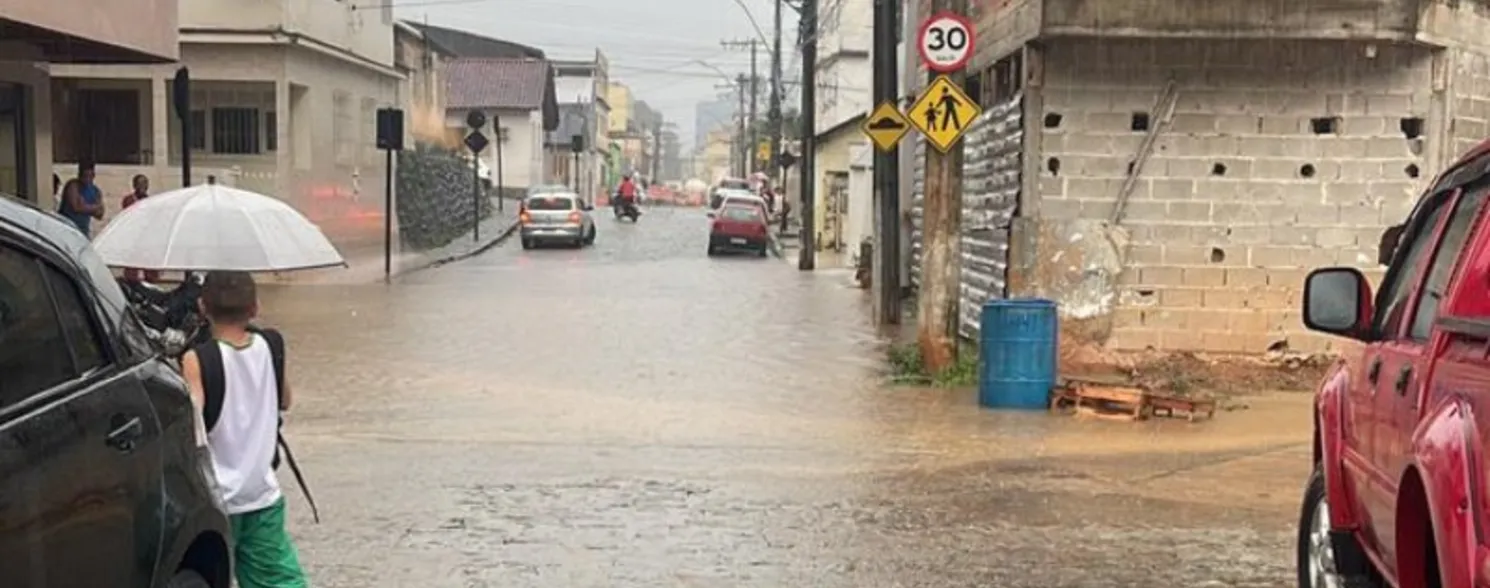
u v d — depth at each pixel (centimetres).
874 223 2031
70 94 2780
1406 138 1463
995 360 1253
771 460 1013
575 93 10350
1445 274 477
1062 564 743
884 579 714
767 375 1472
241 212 593
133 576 423
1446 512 378
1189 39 1424
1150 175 1472
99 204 2073
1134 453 1041
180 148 2841
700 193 11719
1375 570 546
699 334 1859
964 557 755
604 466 988
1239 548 776
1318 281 565
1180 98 1462
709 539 790
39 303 404
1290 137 1466
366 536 790
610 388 1370
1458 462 373
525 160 6919
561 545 775
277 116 2786
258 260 583
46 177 1773
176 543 451
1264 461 1015
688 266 3359
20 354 386
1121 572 728
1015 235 1505
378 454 1023
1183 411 1202
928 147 1420
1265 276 1477
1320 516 620
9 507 354
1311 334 1480
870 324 2012
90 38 1488
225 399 532
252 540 547
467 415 1202
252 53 2773
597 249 4038
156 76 2730
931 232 1432
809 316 2128
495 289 2555
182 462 465
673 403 1277
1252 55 1457
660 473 965
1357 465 546
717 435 1113
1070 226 1475
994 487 925
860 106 5925
